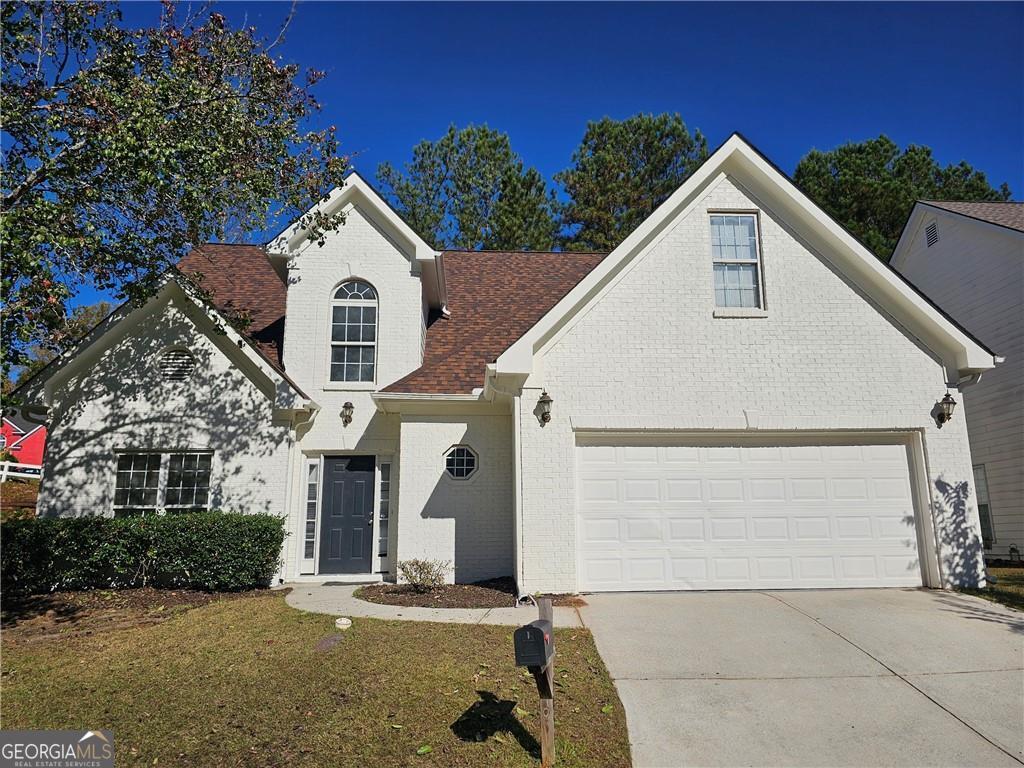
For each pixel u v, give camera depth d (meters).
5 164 8.74
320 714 5.29
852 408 10.16
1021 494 14.77
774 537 9.92
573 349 10.06
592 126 32.19
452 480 11.45
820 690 5.88
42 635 7.81
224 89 9.66
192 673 6.30
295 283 12.60
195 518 10.33
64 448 11.18
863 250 10.36
